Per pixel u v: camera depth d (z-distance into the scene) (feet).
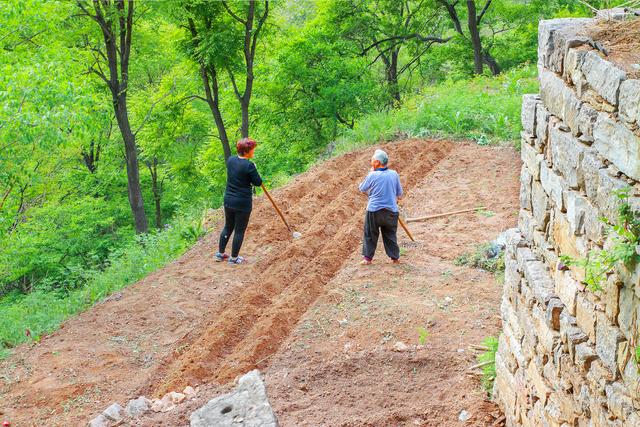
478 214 34.27
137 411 19.83
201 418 14.51
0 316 30.66
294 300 26.58
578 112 11.67
